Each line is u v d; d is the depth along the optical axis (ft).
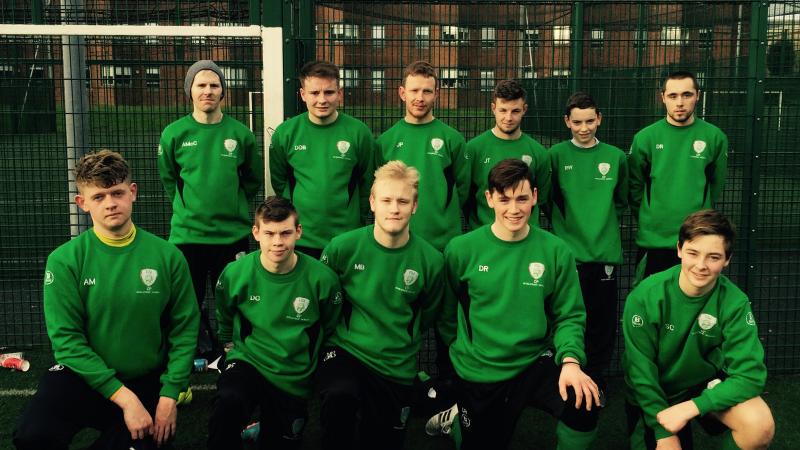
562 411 9.18
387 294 10.07
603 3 14.84
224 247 13.01
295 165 12.72
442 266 10.31
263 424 9.94
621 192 13.61
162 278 9.48
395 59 15.64
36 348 15.98
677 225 13.30
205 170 12.84
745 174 15.07
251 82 15.98
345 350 10.09
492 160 13.04
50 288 9.18
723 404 9.32
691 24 16.99
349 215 12.72
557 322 10.03
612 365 15.43
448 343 10.82
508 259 10.06
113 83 16.75
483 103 15.66
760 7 14.57
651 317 9.84
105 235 9.37
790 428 12.21
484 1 14.69
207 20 19.88
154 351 9.61
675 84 12.93
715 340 9.81
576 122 13.16
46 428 8.52
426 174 12.62
